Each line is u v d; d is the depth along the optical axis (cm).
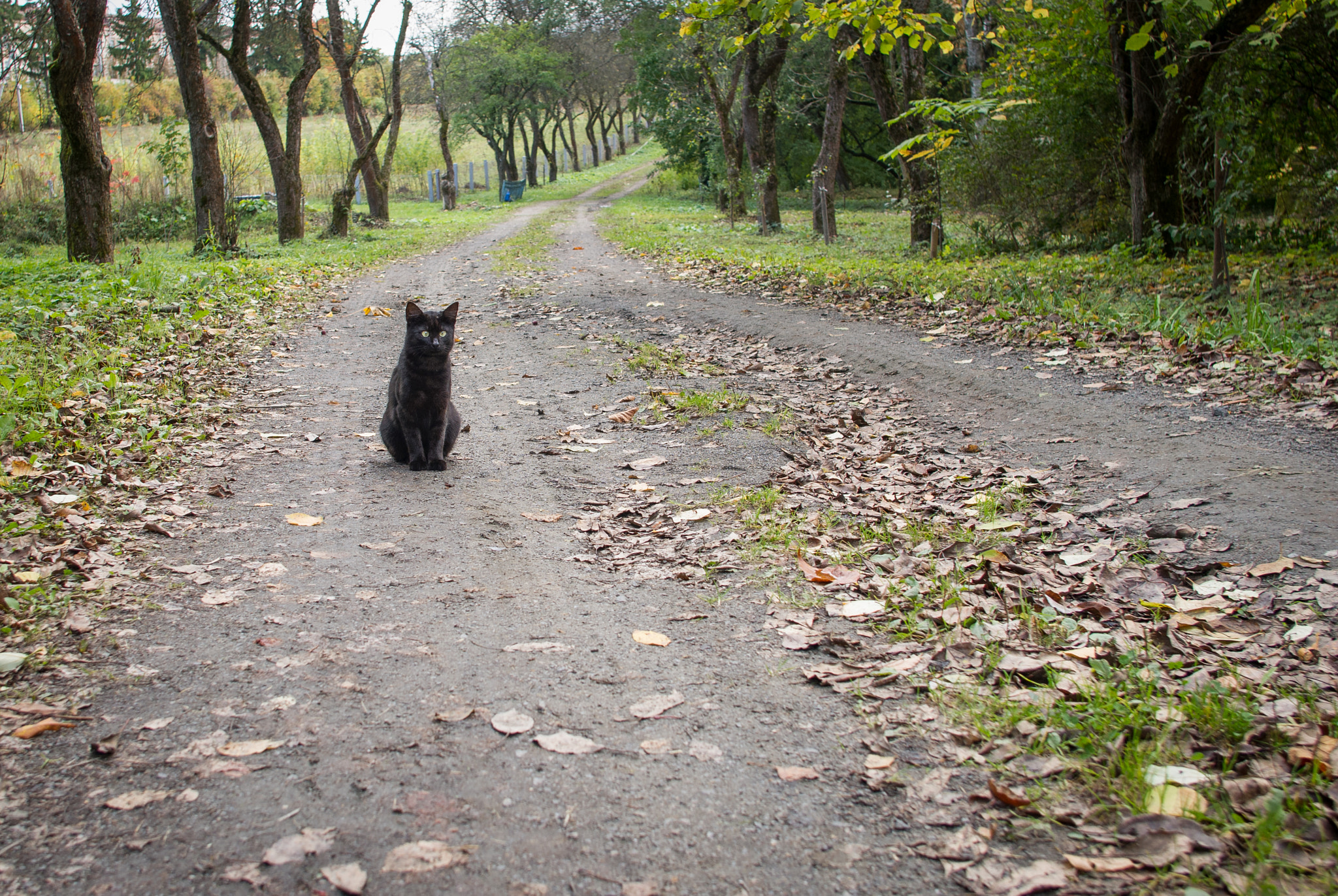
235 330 1020
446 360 562
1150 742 260
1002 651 321
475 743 267
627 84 5150
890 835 228
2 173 2506
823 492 517
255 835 225
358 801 239
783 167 4309
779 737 273
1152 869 211
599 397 761
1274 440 540
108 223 1520
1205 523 434
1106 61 1435
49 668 310
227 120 5109
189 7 1786
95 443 583
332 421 704
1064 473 529
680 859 219
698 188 4600
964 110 1382
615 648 333
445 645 334
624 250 1969
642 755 263
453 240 2452
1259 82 1387
